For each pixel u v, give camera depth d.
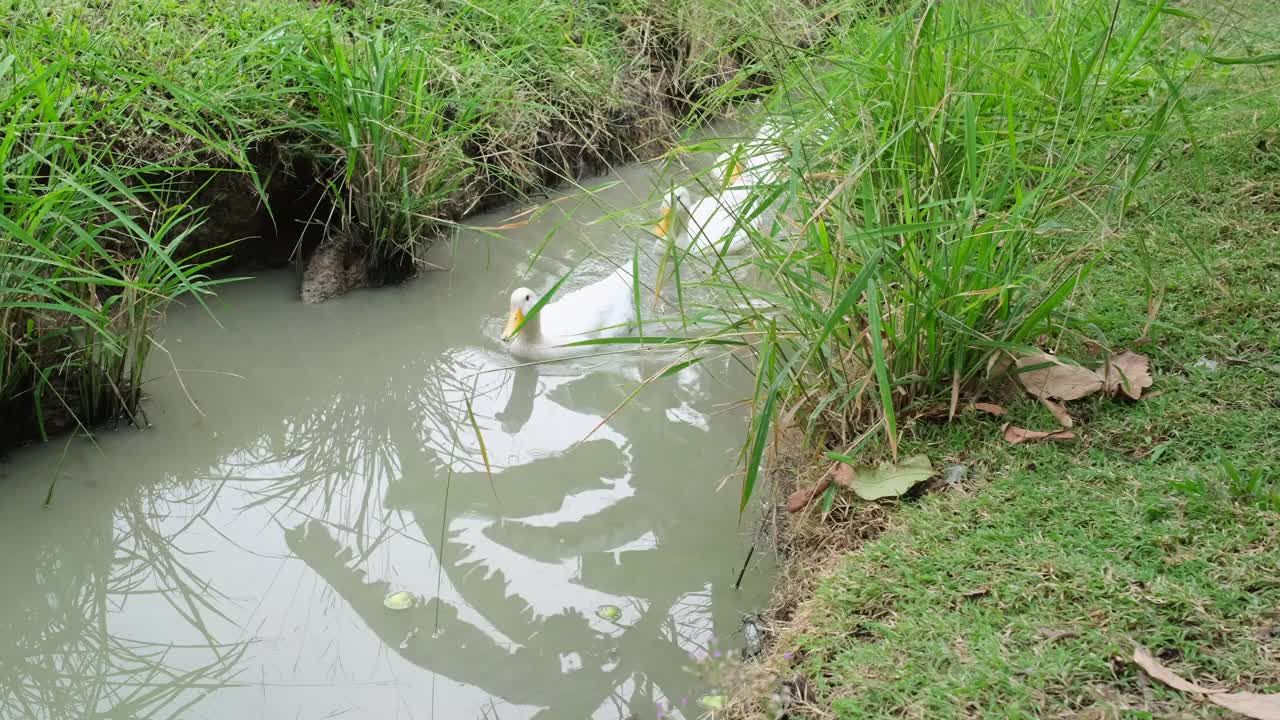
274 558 3.29
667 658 2.77
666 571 3.13
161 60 4.70
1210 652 2.05
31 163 3.51
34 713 2.70
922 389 3.10
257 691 2.74
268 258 5.15
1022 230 2.86
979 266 2.92
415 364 4.46
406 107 4.91
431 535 3.40
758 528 3.22
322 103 4.81
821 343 2.78
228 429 3.95
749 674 2.44
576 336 4.56
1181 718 1.90
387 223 4.92
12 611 3.05
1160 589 2.21
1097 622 2.18
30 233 3.27
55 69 3.47
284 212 5.16
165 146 4.52
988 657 2.13
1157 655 2.08
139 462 3.71
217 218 4.83
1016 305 3.11
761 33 4.09
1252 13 4.63
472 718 2.62
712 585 3.04
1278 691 1.91
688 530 3.32
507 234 5.59
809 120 3.58
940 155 3.23
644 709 2.59
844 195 2.96
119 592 3.13
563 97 6.11
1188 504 2.48
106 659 2.87
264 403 4.14
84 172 3.89
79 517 3.44
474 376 4.38
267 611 3.05
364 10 5.33
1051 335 3.19
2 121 3.86
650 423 3.96
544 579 3.14
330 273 4.92
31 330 3.60
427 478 3.73
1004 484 2.71
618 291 4.69
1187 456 2.70
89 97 4.22
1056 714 1.97
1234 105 4.04
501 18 6.09
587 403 4.14
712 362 4.28
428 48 5.39
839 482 2.87
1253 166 4.03
